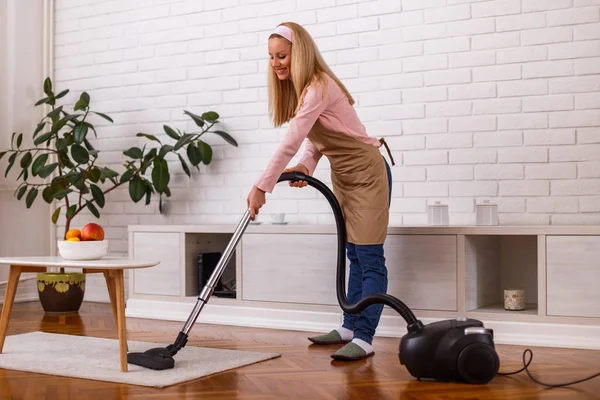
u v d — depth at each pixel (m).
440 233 3.71
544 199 4.01
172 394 2.49
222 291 4.48
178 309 4.50
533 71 4.04
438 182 4.27
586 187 3.92
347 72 4.55
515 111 4.08
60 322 4.34
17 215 5.36
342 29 4.57
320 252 4.03
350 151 3.17
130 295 4.70
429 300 3.74
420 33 4.33
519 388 2.57
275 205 4.77
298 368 2.95
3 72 5.28
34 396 2.47
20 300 5.40
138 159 5.27
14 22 5.37
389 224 4.38
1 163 5.24
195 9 5.11
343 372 2.86
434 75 4.29
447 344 2.62
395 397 2.44
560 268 3.48
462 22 4.22
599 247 3.40
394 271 3.82
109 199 5.41
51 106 5.59
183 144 4.72
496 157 4.12
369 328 3.21
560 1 3.99
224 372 2.86
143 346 3.43
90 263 2.83
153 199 5.23
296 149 3.00
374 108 4.46
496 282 4.09
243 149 4.91
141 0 5.32
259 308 4.22
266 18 4.85
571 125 3.96
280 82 3.21
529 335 3.54
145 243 4.64
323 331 3.98
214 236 4.80
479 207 3.92
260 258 4.22
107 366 2.93
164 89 5.22
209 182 5.02
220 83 5.01
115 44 5.42
